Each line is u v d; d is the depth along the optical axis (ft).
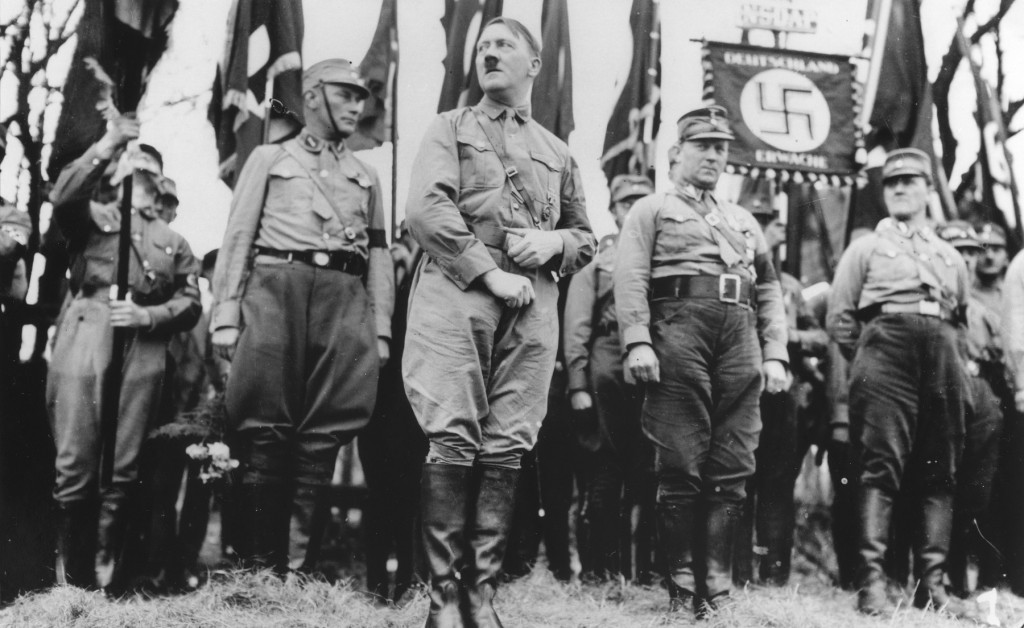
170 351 14.11
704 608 14.05
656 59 15.51
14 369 14.02
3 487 13.74
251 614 13.30
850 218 15.66
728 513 14.28
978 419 15.66
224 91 14.64
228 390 13.82
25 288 14.19
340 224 14.07
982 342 15.85
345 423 13.92
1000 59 16.56
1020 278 16.07
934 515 15.07
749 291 14.53
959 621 14.76
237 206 14.03
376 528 13.83
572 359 14.75
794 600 14.46
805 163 15.67
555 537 14.40
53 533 13.71
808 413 15.14
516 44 13.29
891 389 15.17
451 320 12.37
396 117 14.80
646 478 14.40
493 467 12.38
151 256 14.32
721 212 14.85
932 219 16.02
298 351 13.85
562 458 14.56
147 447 13.89
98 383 13.99
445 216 12.44
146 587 13.61
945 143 16.29
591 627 13.56
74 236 14.29
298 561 13.67
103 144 14.49
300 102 14.52
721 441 14.37
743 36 15.81
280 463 13.74
